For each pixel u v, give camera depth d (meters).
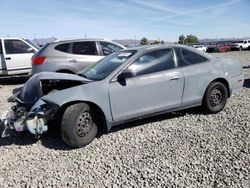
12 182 3.75
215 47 47.19
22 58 12.05
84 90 4.72
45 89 5.27
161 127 5.42
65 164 4.17
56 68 9.05
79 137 4.63
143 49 5.38
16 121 4.62
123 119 5.06
